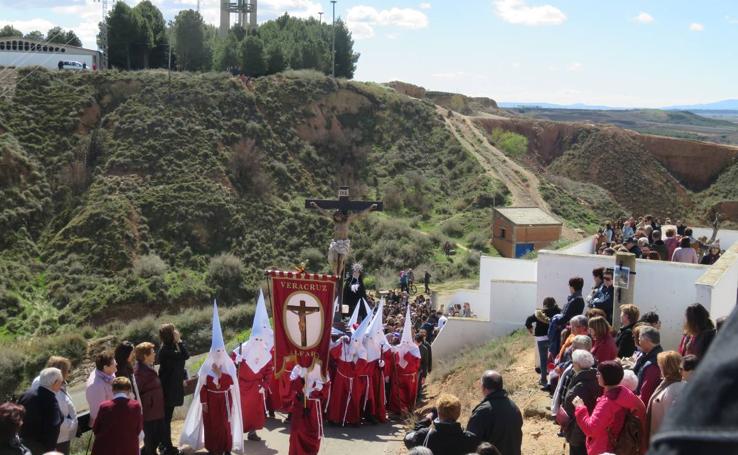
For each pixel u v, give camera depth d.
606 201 84.06
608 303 13.15
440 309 26.55
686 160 101.06
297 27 107.81
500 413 7.77
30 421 8.28
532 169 89.56
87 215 55.03
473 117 103.44
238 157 66.69
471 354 19.05
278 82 79.62
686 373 7.15
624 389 7.50
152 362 10.72
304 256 58.47
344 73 101.31
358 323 16.83
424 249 59.91
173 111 68.62
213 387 11.56
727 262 14.39
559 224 55.28
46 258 52.34
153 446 10.52
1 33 106.94
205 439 11.64
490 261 25.41
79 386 36.22
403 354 15.67
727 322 1.51
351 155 77.50
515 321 20.88
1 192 55.97
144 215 57.12
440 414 7.48
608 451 7.44
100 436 8.63
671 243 20.09
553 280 17.27
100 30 85.00
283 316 11.68
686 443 1.37
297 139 74.94
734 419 1.36
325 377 11.72
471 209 70.94
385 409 15.27
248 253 57.44
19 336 43.00
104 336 43.25
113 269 51.09
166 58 88.75
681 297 15.16
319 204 16.98
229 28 101.69
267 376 13.62
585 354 8.71
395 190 72.81
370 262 58.47
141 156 62.78
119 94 69.50
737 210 92.56
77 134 64.81
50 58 78.75
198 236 57.19
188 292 50.22
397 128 83.12
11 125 62.97
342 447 13.16
